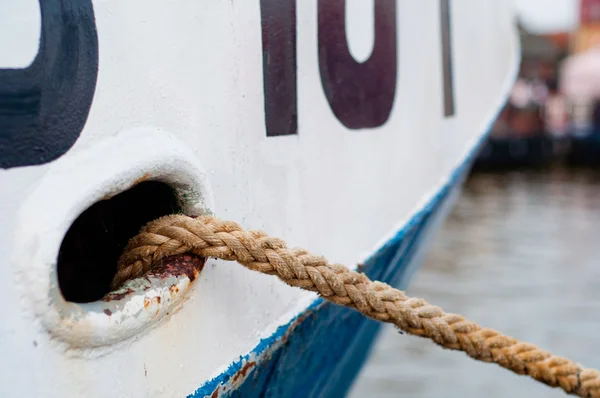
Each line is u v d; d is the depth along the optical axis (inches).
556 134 1002.7
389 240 78.7
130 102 42.9
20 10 36.5
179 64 46.4
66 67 38.8
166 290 44.9
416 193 86.2
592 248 425.4
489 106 118.1
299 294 61.9
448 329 56.4
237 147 52.8
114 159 41.7
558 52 1050.7
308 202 62.8
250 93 53.7
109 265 49.9
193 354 49.5
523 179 845.8
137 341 44.0
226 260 50.0
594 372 61.7
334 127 65.7
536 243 443.5
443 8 90.8
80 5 39.4
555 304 302.4
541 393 212.1
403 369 230.1
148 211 50.7
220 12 49.6
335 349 79.6
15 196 36.8
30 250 36.8
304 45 59.9
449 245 441.4
